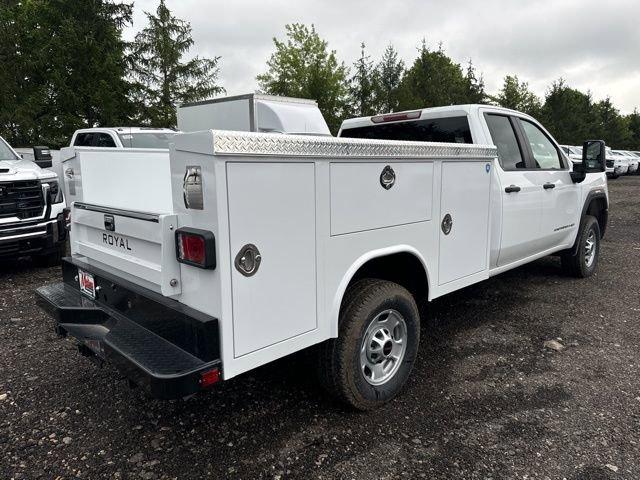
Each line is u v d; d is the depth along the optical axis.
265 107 6.65
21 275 6.33
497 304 5.17
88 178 3.42
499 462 2.57
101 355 2.59
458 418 2.98
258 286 2.30
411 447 2.70
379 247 2.91
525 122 4.92
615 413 3.04
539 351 3.96
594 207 6.24
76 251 3.45
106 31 22.53
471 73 36.19
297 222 2.43
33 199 6.05
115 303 2.86
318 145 2.45
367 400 2.96
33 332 4.32
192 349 2.28
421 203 3.17
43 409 3.07
